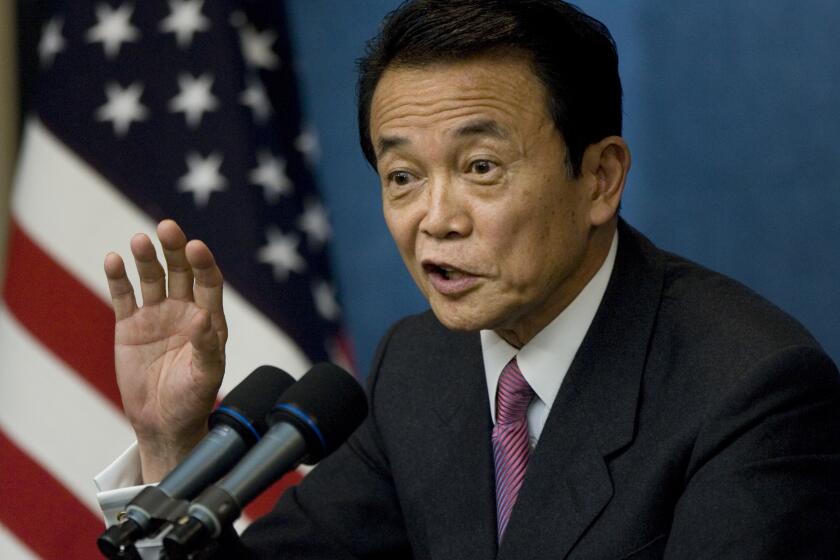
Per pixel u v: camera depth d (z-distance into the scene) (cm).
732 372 459
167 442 489
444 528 512
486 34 436
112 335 780
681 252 809
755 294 499
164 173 804
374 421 569
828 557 438
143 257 475
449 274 450
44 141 808
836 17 778
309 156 853
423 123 437
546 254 451
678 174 807
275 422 376
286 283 800
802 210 791
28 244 794
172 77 820
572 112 450
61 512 757
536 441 510
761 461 438
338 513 564
